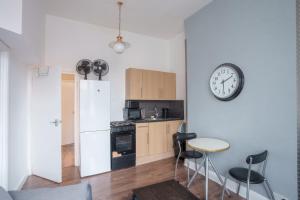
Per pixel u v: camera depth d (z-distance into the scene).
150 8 3.06
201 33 2.98
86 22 3.61
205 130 2.89
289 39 1.86
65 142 4.98
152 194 1.79
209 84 2.77
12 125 2.34
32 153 3.04
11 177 2.28
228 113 2.51
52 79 2.85
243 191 2.28
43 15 2.91
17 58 2.53
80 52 3.57
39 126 2.95
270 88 2.02
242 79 2.30
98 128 3.09
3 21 1.48
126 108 3.97
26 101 2.93
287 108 1.87
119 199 2.25
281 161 1.92
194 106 3.12
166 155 3.95
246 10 2.27
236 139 2.40
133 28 3.96
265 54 2.07
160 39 4.64
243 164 2.30
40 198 1.17
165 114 4.43
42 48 2.87
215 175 2.71
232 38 2.46
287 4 1.87
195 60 3.10
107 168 3.16
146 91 4.02
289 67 1.86
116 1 2.85
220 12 2.64
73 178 2.89
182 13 3.21
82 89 2.98
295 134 1.81
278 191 1.94
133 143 3.46
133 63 4.22
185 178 2.87
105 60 3.85
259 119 2.13
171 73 4.38
